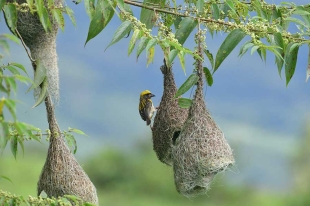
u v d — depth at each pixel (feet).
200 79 29.91
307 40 28.81
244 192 148.77
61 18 26.03
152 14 29.32
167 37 26.53
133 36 25.75
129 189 160.76
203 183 30.53
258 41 26.99
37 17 30.55
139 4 29.01
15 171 151.84
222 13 30.35
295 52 29.17
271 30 28.19
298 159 151.43
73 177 31.09
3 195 24.91
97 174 165.78
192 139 30.40
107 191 164.14
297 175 149.79
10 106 18.83
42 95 27.63
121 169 164.76
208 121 30.60
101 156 167.63
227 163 30.35
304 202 147.23
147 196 162.71
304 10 31.32
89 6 26.50
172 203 160.86
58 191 30.99
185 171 30.37
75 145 31.04
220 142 30.55
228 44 27.17
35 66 27.99
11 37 19.31
